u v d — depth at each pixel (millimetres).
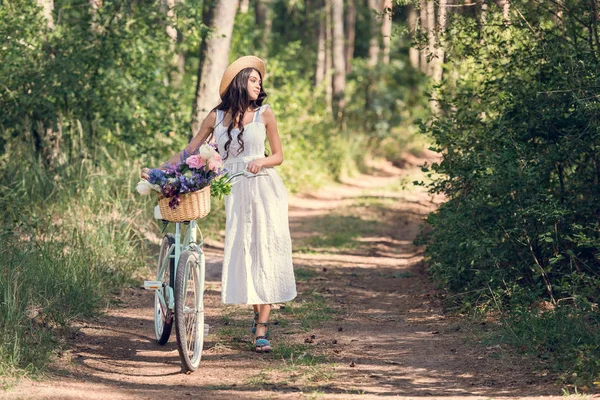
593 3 9953
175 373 7434
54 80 13938
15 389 6457
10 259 9445
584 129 9734
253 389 6895
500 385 7012
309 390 6859
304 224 19172
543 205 9508
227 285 7793
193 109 18062
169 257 7824
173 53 17500
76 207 12531
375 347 8406
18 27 13375
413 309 10344
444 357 7965
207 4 19422
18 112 13836
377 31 42812
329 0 37656
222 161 7863
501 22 10922
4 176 13102
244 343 8492
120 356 7961
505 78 10922
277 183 7883
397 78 40062
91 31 14992
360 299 11102
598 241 8891
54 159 14109
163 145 16625
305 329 9133
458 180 10727
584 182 10234
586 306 8234
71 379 7016
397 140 37562
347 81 40531
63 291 9391
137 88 15477
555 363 7371
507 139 10094
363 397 6602
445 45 11273
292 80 30828
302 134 28281
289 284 7848
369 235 18016
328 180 27797
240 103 7723
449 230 10555
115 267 11266
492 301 9617
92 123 14562
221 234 16375
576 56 9828
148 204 14273
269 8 39656
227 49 18156
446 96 12211
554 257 9672
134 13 15297
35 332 7961
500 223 9727
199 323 7609
